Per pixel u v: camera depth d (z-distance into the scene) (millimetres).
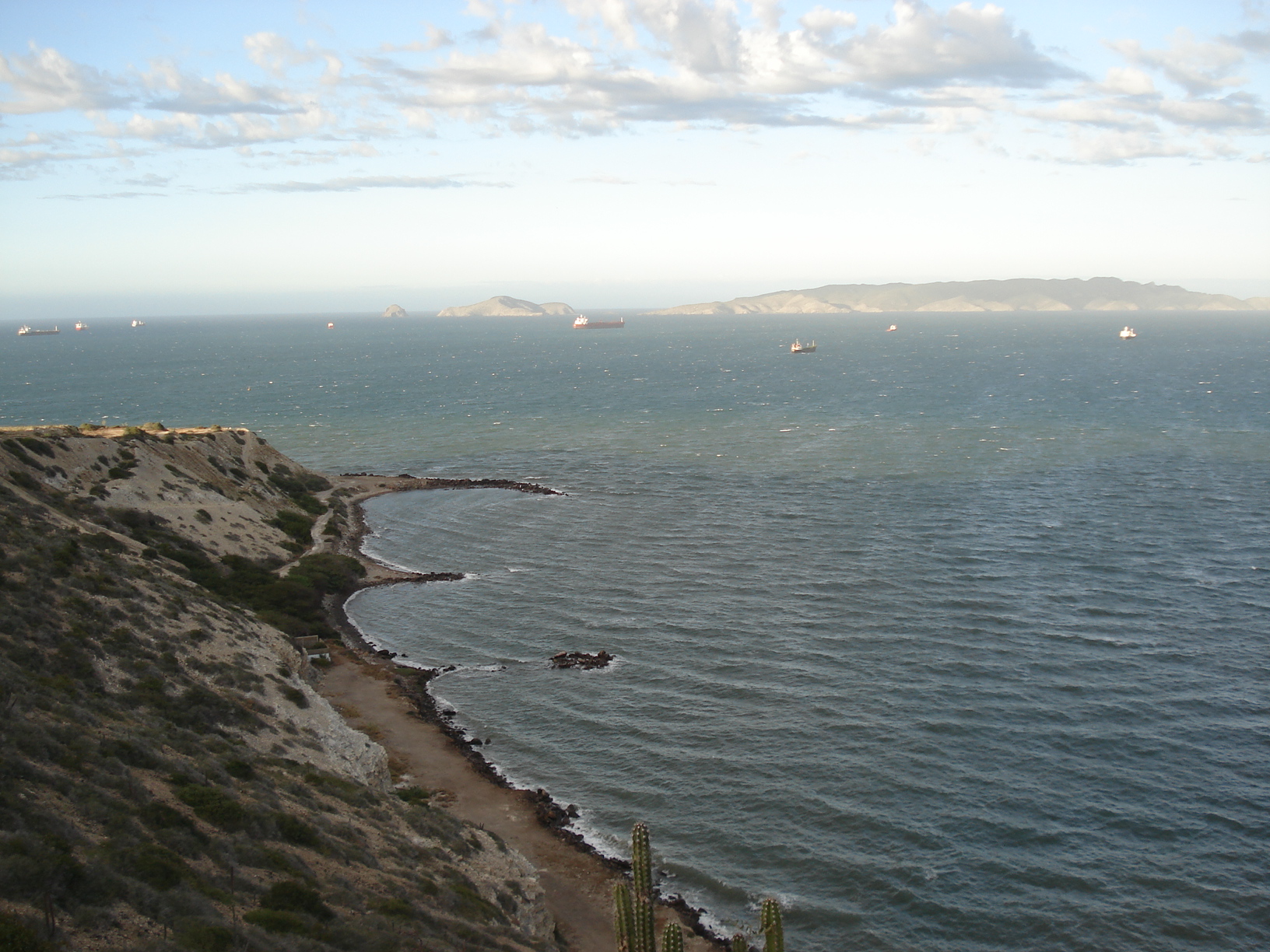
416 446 142375
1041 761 43594
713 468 119312
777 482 109625
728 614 64438
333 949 19734
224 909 19562
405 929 22547
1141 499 97000
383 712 49469
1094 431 145000
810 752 44656
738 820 39219
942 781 41938
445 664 57219
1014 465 117188
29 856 17297
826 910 33656
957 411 172875
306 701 42969
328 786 33344
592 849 37344
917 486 105812
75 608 39469
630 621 63719
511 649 59438
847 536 84500
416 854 30031
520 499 103000
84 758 24344
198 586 54000
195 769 27922
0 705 25719
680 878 35562
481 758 44938
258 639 48938
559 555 81062
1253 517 88688
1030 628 60562
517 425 163750
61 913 16375
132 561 51688
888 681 52688
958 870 35656
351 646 60375
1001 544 80750
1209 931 32312
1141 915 33125
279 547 77562
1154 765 43219
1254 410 166500
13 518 48062
